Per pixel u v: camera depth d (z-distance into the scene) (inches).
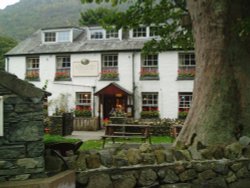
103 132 940.0
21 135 230.8
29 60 1163.3
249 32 334.6
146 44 575.5
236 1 347.3
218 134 329.1
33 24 3198.8
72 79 1112.8
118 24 530.3
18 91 229.6
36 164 232.4
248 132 333.1
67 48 1130.0
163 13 542.3
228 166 305.0
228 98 338.3
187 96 1026.1
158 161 290.8
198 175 296.4
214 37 344.2
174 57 1034.1
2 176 227.0
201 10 348.5
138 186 280.4
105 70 1086.4
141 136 584.1
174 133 645.3
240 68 345.4
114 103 1080.8
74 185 254.1
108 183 270.8
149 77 1047.0
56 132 816.9
